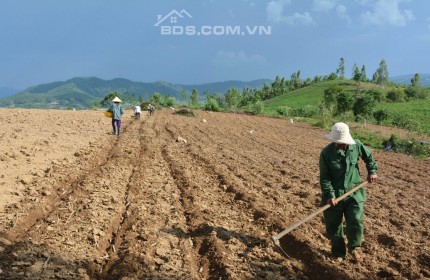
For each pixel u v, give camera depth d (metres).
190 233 6.88
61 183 9.35
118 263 5.51
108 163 12.28
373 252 6.37
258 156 16.09
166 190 9.48
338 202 5.96
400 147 24.53
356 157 5.99
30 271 5.04
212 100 60.66
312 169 13.46
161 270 5.39
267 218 7.57
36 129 19.25
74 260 5.47
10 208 7.19
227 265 5.60
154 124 29.98
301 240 6.57
